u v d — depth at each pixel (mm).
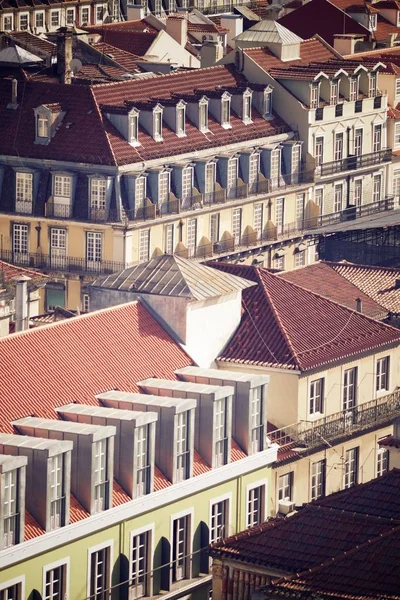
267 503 198000
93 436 176625
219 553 161625
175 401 186375
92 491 177500
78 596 177875
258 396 195125
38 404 182125
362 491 167500
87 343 191250
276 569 159750
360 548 155375
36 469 173375
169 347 197625
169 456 185875
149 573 184625
